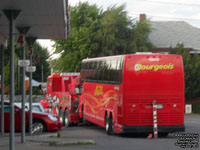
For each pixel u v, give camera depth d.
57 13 14.65
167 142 16.88
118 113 19.38
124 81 18.88
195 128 25.19
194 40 57.62
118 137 19.64
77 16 46.44
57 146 14.45
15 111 20.80
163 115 19.09
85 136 19.78
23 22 16.78
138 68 18.98
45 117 20.80
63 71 45.25
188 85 46.66
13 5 12.55
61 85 29.89
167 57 19.23
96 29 45.72
